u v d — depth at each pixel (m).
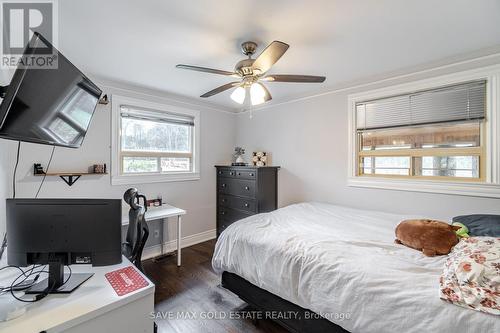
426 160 2.42
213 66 2.35
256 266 1.72
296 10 1.49
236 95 2.13
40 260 1.13
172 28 1.69
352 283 1.22
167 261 2.98
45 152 2.31
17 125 0.99
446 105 2.24
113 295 1.06
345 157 2.91
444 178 2.29
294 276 1.49
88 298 1.04
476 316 0.90
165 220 3.29
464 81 2.12
